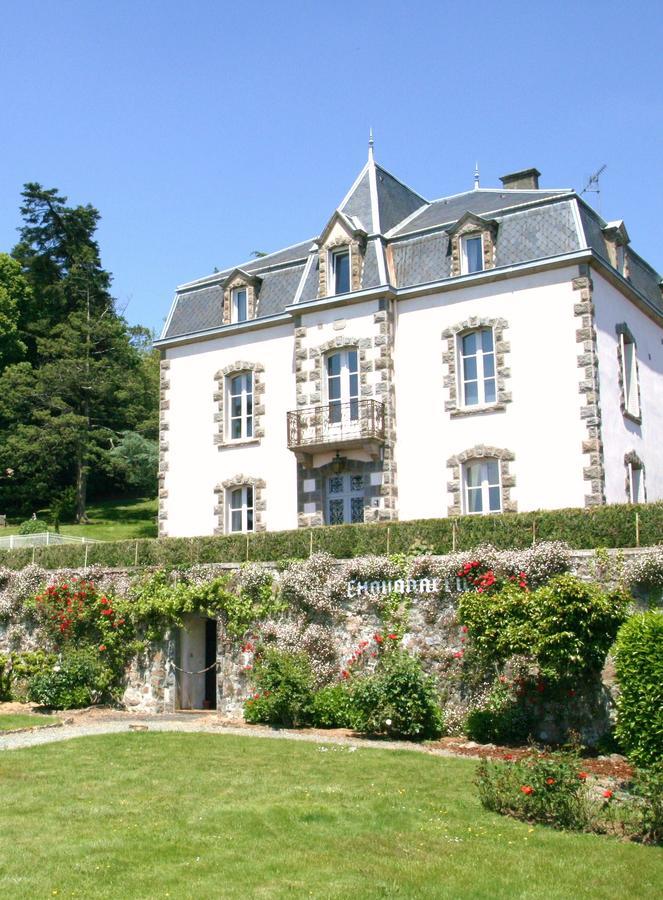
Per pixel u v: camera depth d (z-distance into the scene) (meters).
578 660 14.75
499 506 24.97
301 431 27.52
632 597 15.98
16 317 55.81
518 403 24.75
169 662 21.16
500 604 15.95
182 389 30.89
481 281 25.61
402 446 26.31
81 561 23.95
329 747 15.75
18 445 48.28
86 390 50.78
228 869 9.44
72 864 9.60
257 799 12.12
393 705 16.66
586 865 9.55
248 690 19.73
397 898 8.66
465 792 12.49
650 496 26.98
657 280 30.44
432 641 17.83
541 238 25.08
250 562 20.73
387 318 26.67
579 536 17.31
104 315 54.53
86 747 15.84
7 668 23.23
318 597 19.09
